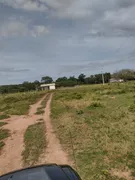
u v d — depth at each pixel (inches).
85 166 388.8
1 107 1542.8
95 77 6151.6
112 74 5964.6
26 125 816.9
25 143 577.9
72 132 620.1
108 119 737.6
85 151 462.0
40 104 1534.2
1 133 720.3
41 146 533.3
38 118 942.4
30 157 472.1
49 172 212.5
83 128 651.5
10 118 1026.7
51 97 2132.1
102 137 535.8
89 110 981.2
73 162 414.6
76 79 6899.6
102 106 1051.9
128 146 457.1
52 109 1157.1
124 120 698.8
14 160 471.8
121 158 404.2
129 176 338.6
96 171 364.2
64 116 895.1
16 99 2156.7
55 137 596.1
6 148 560.4
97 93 1847.9
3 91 4896.7
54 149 501.7
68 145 515.2
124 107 964.6
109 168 370.6
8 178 211.5
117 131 575.8
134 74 5502.0
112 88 2315.5
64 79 7140.8
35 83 5944.9
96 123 696.4
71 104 1270.9
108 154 429.4
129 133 551.2
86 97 1615.4
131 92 1707.7
